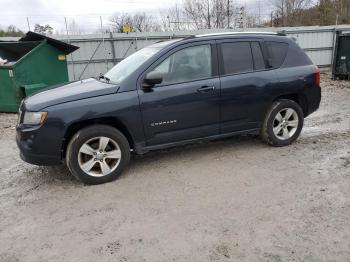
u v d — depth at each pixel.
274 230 3.10
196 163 4.82
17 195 4.08
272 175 4.29
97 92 4.14
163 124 4.44
